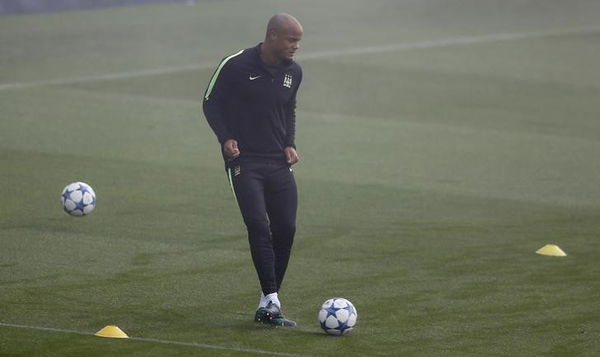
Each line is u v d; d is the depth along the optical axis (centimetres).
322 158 5919
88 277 3659
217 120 3209
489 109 7631
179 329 3123
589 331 3253
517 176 5684
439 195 5172
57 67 8300
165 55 8988
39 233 4203
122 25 10244
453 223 4641
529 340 3150
